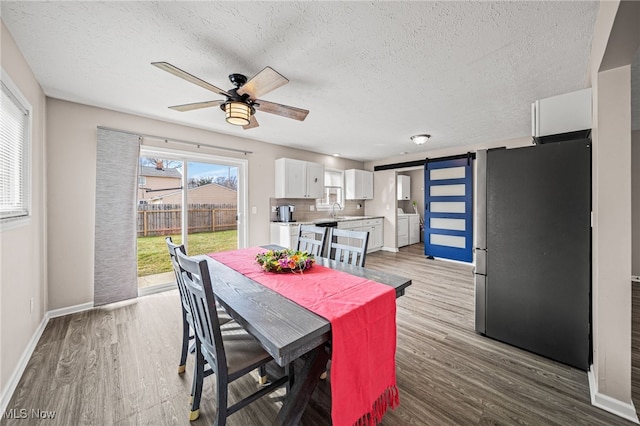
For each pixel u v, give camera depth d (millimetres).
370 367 1254
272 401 1590
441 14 1476
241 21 1541
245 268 1897
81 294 2791
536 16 1479
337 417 1082
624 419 1406
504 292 2154
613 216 1453
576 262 1827
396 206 6168
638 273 3740
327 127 3631
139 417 1439
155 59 1938
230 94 1885
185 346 1802
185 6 1426
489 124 3480
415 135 4047
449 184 5121
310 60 1949
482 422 1399
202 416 1457
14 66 1751
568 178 1846
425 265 4805
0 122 1654
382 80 2254
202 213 3838
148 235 3418
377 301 1318
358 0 1377
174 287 3512
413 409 1489
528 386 1670
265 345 978
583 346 1810
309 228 2566
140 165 3346
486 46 1770
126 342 2182
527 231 2021
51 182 2604
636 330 2328
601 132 1470
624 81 1413
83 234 2791
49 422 1397
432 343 2184
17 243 1829
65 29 1610
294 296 1344
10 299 1692
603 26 1321
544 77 2195
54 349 2070
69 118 2691
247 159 4242
